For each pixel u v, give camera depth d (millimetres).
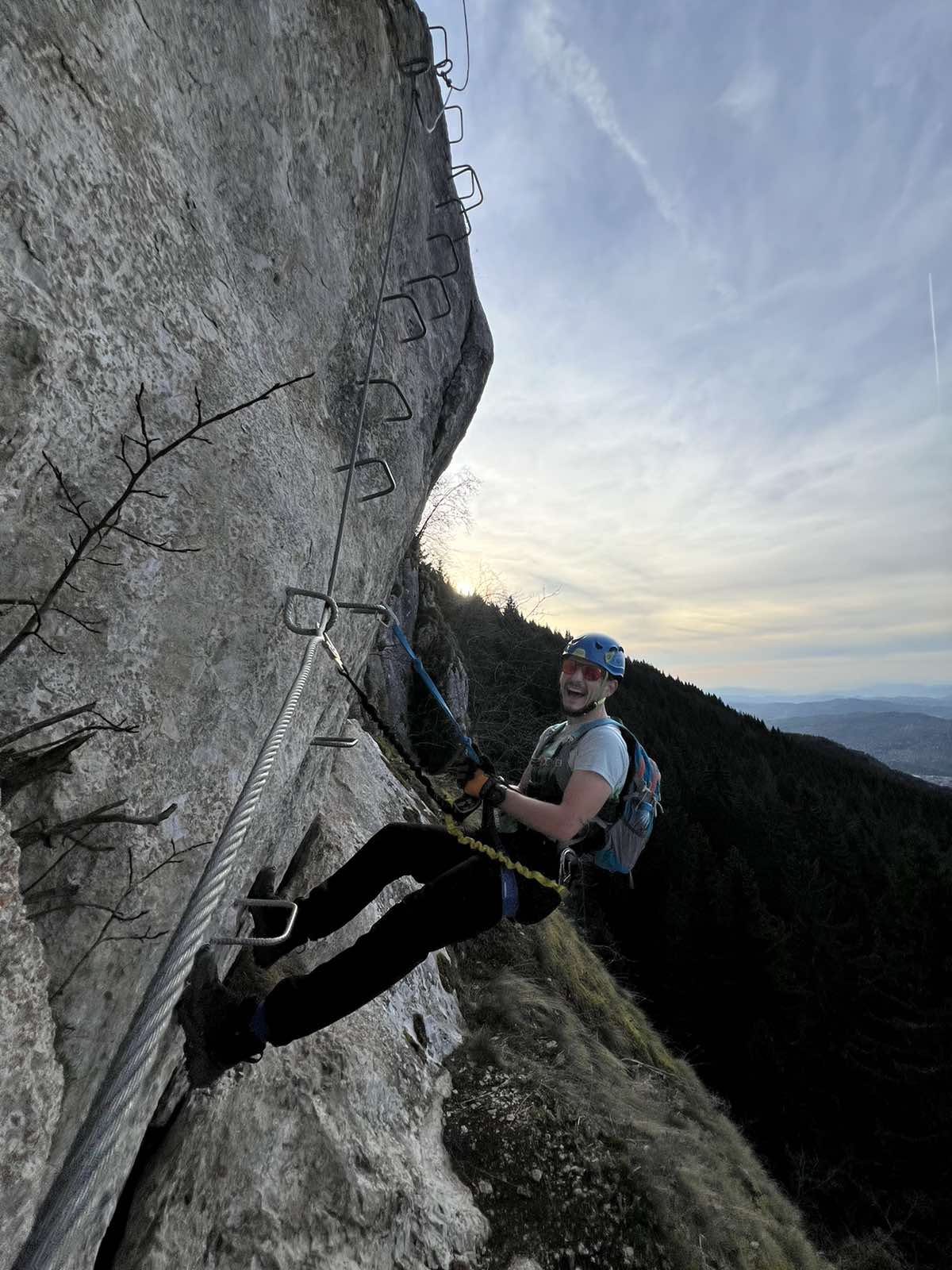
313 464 1982
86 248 1107
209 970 1578
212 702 1543
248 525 1576
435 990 4043
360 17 2086
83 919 1189
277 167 1801
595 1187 3158
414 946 1679
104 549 1194
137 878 1305
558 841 1844
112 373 1173
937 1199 15523
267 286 1802
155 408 1286
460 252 3473
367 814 4469
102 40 1147
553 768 1990
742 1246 3488
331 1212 2199
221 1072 1590
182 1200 1848
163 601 1338
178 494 1351
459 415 3822
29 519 1061
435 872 2027
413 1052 3346
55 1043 1153
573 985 5715
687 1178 3584
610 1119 3711
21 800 1084
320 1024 1604
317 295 2074
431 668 15234
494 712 18156
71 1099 1207
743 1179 4793
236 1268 1876
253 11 1608
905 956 20766
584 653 2012
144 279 1261
